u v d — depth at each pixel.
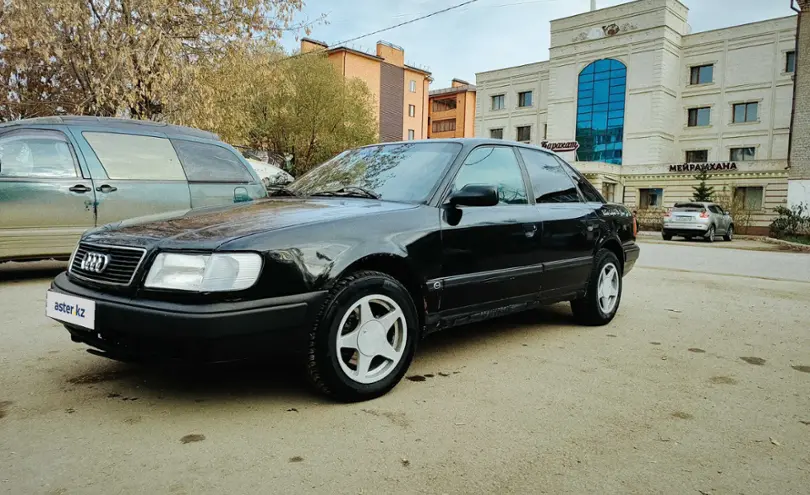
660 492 2.11
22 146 5.77
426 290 3.23
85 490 2.02
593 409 2.93
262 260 2.59
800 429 2.73
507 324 4.90
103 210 6.13
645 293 6.80
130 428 2.55
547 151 4.71
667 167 36.56
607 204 5.10
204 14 13.49
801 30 27.31
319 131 29.27
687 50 39.91
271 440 2.46
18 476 2.11
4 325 4.38
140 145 6.52
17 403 2.83
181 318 2.42
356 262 2.88
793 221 25.84
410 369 3.54
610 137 41.06
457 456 2.36
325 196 3.73
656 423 2.77
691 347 4.25
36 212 5.76
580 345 4.23
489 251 3.62
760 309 5.83
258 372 3.38
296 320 2.65
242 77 14.58
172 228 2.85
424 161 3.76
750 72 37.19
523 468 2.27
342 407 2.86
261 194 7.45
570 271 4.39
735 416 2.88
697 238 25.38
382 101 53.56
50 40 11.32
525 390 3.20
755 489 2.15
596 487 2.14
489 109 49.88
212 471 2.18
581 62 42.34
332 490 2.07
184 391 3.04
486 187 3.28
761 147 36.84
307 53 29.53
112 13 12.29
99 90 11.82
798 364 3.85
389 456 2.34
